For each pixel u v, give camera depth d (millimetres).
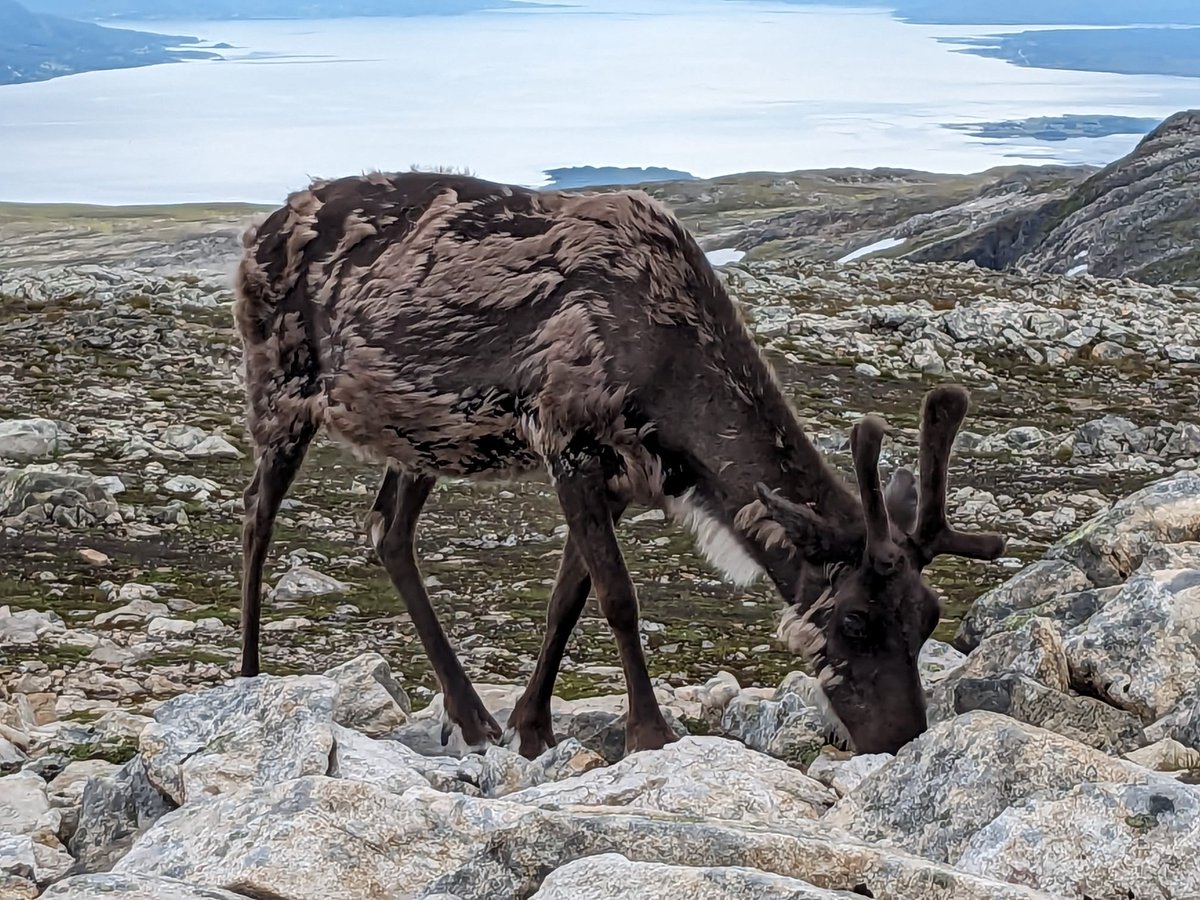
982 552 6461
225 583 10828
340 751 5992
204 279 22828
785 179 178250
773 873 3994
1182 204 72625
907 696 6414
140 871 4895
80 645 9266
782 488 6812
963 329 20922
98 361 17641
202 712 6324
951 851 4797
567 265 6859
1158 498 8953
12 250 116812
